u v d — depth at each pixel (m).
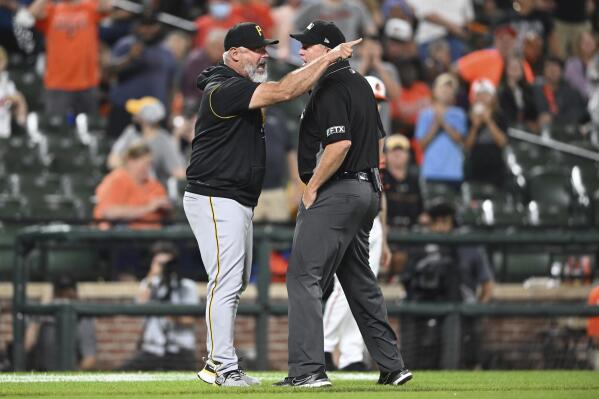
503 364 35.72
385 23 57.06
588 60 62.19
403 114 51.12
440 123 49.16
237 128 22.58
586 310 35.59
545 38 61.91
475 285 36.78
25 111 50.47
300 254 22.12
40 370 34.75
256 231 35.12
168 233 35.47
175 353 35.03
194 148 22.84
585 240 36.25
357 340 28.80
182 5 54.97
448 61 55.44
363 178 22.30
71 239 35.16
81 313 34.34
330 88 22.09
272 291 36.72
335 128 21.81
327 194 22.12
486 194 48.25
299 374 22.00
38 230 35.28
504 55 56.94
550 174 49.38
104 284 35.94
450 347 35.28
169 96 50.34
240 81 22.31
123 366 34.81
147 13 50.44
